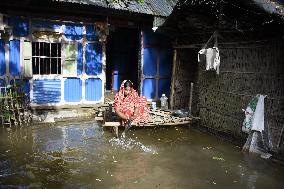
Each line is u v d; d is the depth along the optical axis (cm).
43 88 1062
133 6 1130
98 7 1057
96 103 1166
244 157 772
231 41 891
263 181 640
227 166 713
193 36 1077
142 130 973
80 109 1136
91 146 808
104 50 1159
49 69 1073
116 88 1506
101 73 1165
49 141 832
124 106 892
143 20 1218
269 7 712
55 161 696
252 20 781
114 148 802
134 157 745
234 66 886
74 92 1121
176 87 1197
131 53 1508
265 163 736
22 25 998
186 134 955
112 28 1301
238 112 875
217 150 818
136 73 1512
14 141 819
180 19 1065
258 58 807
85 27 1107
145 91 1283
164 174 654
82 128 969
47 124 993
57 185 580
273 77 764
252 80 827
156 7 1192
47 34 1043
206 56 911
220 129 945
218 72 895
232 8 831
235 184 622
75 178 614
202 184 615
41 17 1020
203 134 959
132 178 627
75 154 746
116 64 1495
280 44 739
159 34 1284
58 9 1036
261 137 790
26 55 1016
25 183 580
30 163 679
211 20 938
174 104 1198
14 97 953
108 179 617
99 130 955
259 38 795
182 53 1198
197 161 738
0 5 952
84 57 1122
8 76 993
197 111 1064
